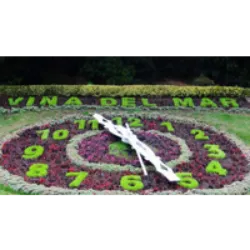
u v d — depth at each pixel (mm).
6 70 18859
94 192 8461
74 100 14969
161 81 20703
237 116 14039
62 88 15461
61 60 20109
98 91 15445
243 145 11352
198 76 21219
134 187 8719
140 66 20781
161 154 10484
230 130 12734
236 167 10094
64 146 10906
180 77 21422
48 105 14508
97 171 9492
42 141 11227
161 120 13109
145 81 20469
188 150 10742
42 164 9805
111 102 14906
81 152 10469
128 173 9414
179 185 8938
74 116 13203
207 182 9211
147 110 14344
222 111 14453
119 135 10914
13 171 9484
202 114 14102
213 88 15852
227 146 11289
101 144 10977
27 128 12148
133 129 12109
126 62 20406
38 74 19547
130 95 15508
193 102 15164
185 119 13109
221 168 9852
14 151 10633
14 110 13820
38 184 8883
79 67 20016
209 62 20625
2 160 10086
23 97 15062
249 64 19453
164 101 15148
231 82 19703
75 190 8531
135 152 10547
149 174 9422
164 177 9289
